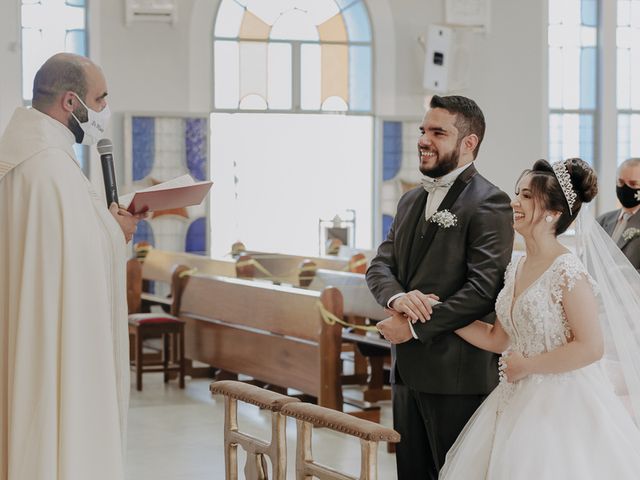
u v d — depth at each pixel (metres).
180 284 8.76
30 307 3.18
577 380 3.10
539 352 3.11
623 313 3.27
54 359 3.17
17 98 10.78
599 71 13.26
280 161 12.13
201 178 11.54
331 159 12.30
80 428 3.17
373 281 3.56
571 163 3.14
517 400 3.14
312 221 12.28
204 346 8.31
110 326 3.27
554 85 13.14
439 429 3.41
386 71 12.23
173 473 5.54
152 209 3.58
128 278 9.16
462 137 3.39
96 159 11.13
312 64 12.16
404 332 3.28
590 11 13.25
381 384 6.93
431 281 3.40
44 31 11.05
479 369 3.37
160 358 9.03
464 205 3.37
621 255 3.30
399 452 3.57
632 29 13.45
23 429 3.15
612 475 2.97
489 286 3.26
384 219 12.29
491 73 12.55
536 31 12.70
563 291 3.05
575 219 3.25
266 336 7.27
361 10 12.24
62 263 3.19
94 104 3.37
